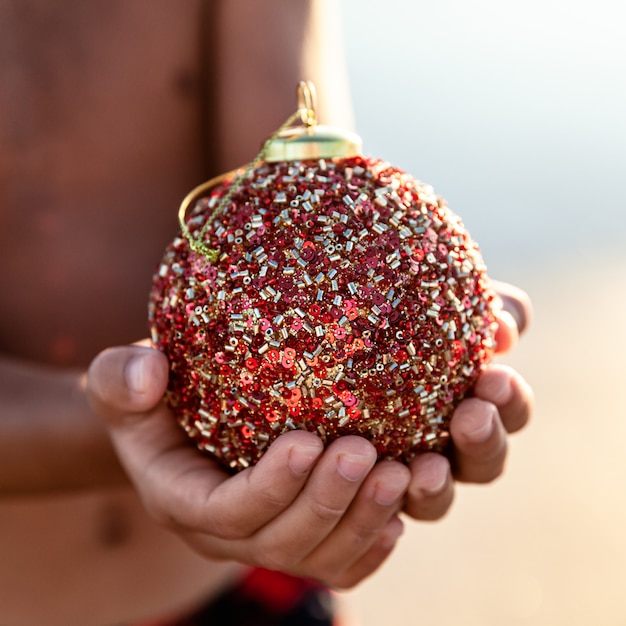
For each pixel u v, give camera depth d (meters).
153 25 0.50
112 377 0.38
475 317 0.38
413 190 0.39
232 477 0.38
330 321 0.36
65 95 0.49
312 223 0.37
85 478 0.45
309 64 0.51
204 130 0.52
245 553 0.40
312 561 0.40
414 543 0.84
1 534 0.48
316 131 0.39
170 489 0.39
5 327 0.49
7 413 0.44
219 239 0.38
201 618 0.51
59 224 0.49
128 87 0.50
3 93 0.48
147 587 0.50
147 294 0.50
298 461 0.35
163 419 0.40
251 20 0.50
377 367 0.36
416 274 0.37
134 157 0.50
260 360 0.37
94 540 0.49
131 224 0.50
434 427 0.38
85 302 0.49
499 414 0.40
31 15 0.48
